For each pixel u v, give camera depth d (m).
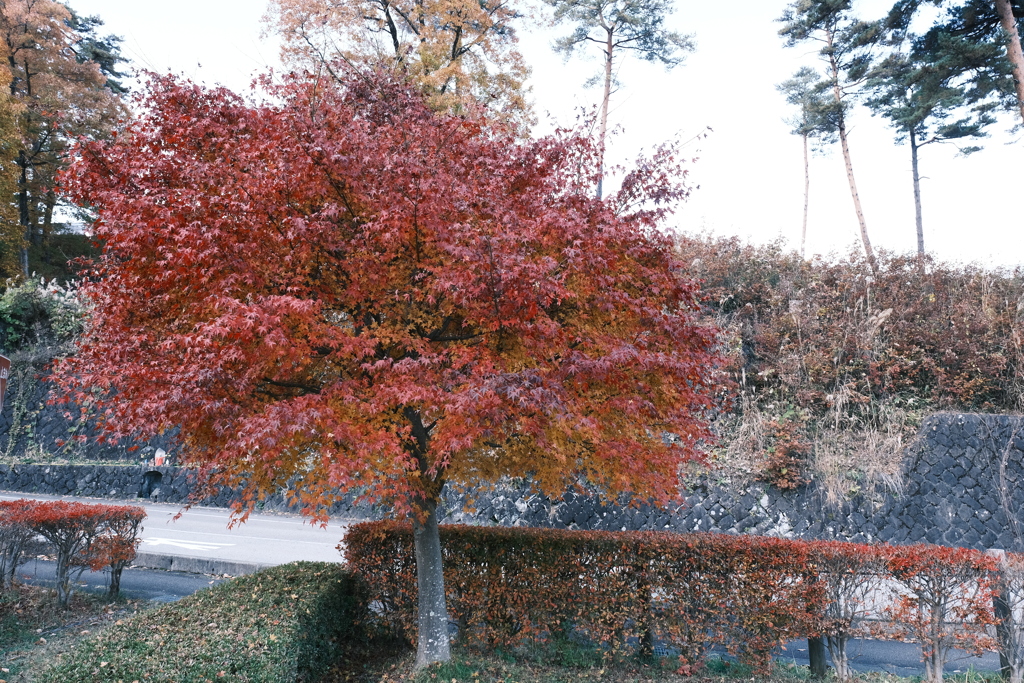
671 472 6.00
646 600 6.71
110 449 20.77
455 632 7.63
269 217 5.09
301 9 14.99
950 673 6.75
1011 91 20.72
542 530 7.53
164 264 4.74
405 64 14.85
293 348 4.64
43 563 10.45
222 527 15.56
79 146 5.29
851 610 6.40
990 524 12.62
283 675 5.17
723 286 18.39
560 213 5.60
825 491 13.24
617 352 4.97
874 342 15.91
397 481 5.06
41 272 29.20
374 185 5.29
